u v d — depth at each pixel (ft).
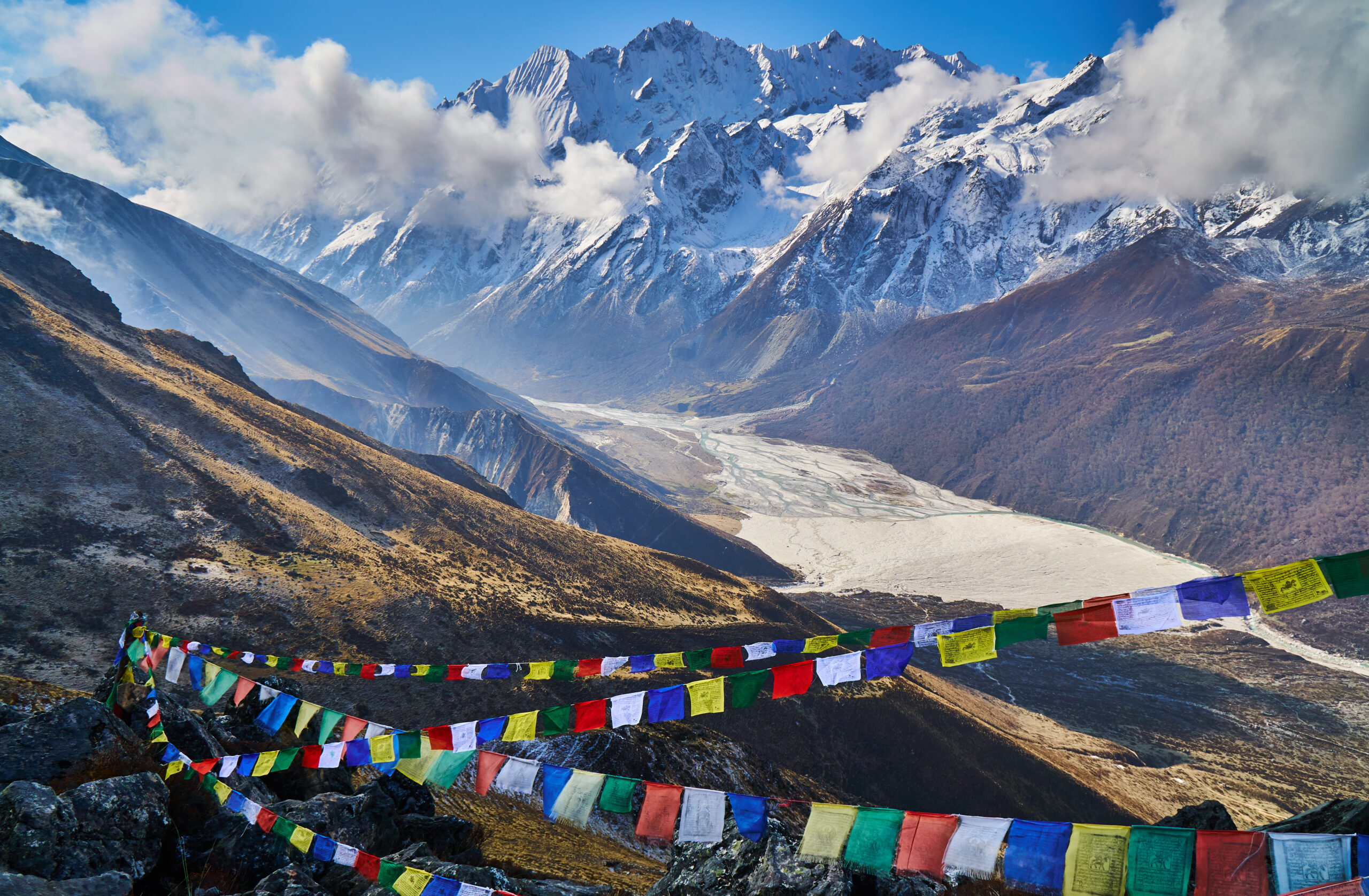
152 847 44.93
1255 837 19.66
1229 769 453.58
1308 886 18.30
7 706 56.34
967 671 605.31
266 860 50.47
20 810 39.96
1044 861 21.50
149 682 56.70
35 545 222.69
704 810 25.96
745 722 292.20
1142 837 20.75
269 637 224.53
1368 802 57.67
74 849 39.99
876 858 23.35
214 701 46.68
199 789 53.31
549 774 28.81
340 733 37.96
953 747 326.24
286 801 60.95
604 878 90.22
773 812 120.47
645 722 28.12
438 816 83.05
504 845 95.30
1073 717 528.22
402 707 216.95
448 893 29.84
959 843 22.71
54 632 196.34
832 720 310.24
